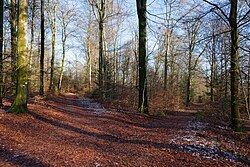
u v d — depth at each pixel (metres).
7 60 11.37
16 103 10.04
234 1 9.52
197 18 9.24
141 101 14.20
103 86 20.31
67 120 10.77
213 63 22.25
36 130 8.16
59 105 15.94
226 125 11.83
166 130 9.92
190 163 5.58
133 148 6.87
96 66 37.91
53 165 5.08
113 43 30.11
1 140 6.35
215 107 18.17
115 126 10.30
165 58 24.02
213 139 8.38
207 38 9.19
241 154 6.76
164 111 16.98
